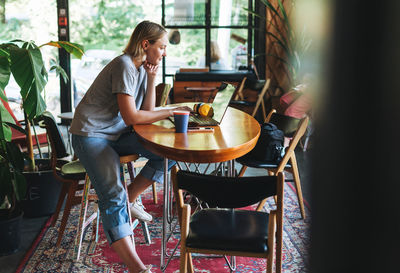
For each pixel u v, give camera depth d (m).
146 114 2.38
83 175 2.94
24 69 2.64
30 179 3.40
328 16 0.32
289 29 6.58
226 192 1.71
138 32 2.43
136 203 2.93
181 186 1.80
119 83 2.31
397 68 0.28
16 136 4.07
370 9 0.29
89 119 2.39
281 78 7.36
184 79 6.78
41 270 2.59
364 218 0.31
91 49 7.43
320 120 0.34
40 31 7.22
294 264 2.63
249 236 1.79
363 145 0.30
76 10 7.30
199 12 7.42
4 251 2.80
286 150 3.00
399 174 0.29
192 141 2.11
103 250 2.87
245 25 7.43
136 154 2.59
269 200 3.78
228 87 2.81
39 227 3.29
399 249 0.29
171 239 3.02
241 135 2.27
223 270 2.57
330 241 0.33
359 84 0.30
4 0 7.05
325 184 0.33
